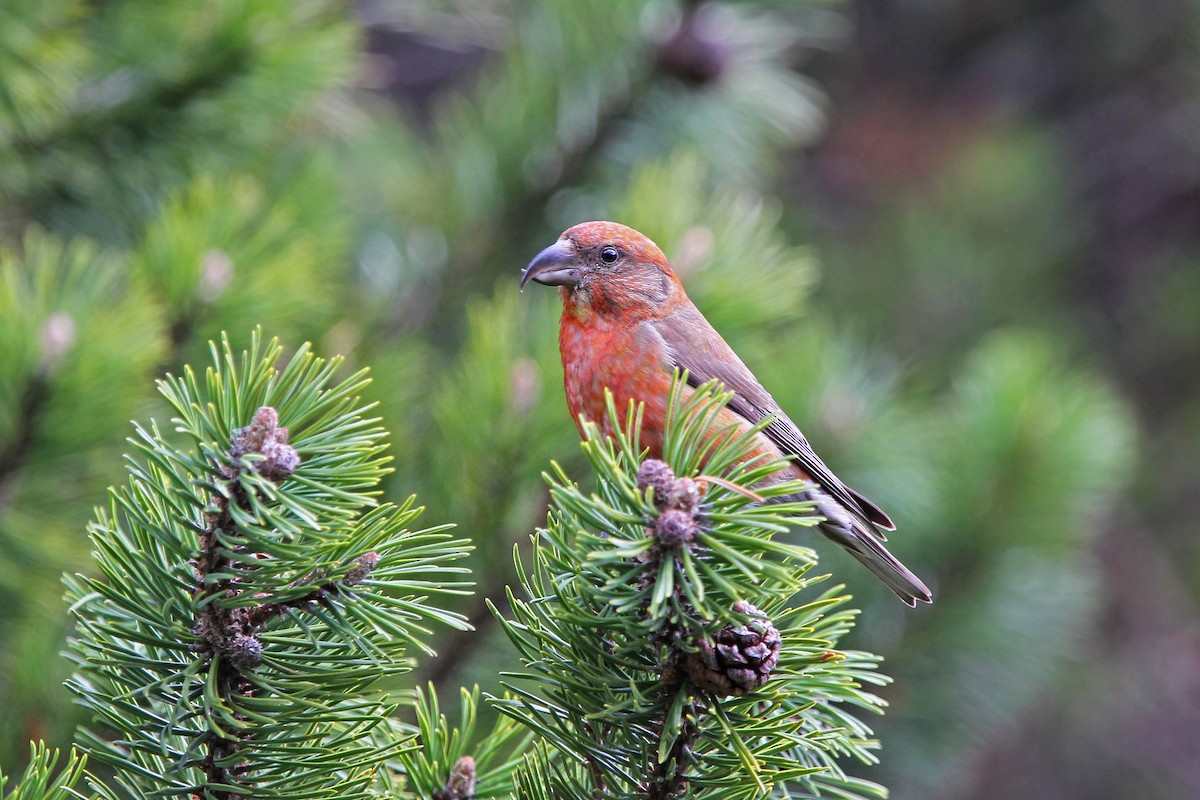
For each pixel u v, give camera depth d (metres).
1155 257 19.81
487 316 8.30
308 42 9.52
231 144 9.77
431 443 8.26
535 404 7.95
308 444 5.03
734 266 9.18
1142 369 19.30
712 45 10.82
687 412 5.28
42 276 7.30
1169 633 19.16
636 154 11.10
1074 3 20.41
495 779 5.43
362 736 5.20
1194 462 18.97
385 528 5.04
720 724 5.32
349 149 11.61
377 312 10.20
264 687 5.09
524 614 5.52
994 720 10.15
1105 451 10.29
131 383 7.26
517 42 11.23
